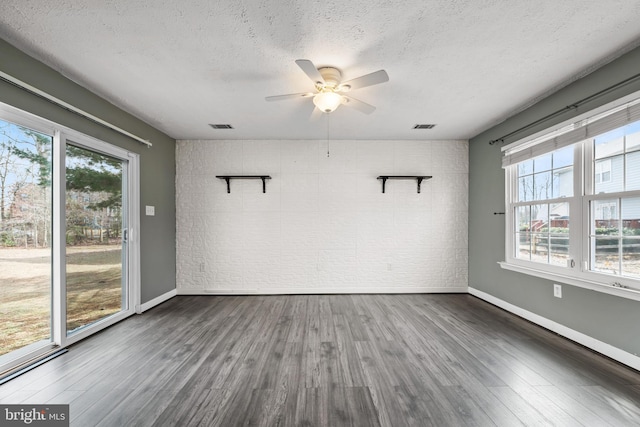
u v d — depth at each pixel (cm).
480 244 407
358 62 223
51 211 238
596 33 188
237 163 436
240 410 166
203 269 432
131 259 335
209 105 307
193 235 432
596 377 199
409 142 439
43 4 160
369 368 212
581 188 252
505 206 351
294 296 419
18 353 211
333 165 438
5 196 202
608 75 223
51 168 237
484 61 222
